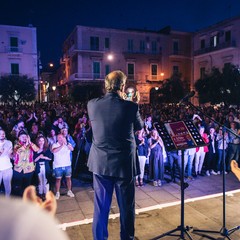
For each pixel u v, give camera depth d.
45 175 5.63
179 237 3.21
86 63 32.44
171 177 6.90
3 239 0.40
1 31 33.25
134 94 2.88
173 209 4.08
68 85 38.31
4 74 33.41
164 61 34.84
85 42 32.09
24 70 34.41
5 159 5.07
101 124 2.44
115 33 33.06
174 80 27.88
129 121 2.42
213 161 7.47
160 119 11.72
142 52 33.91
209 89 21.64
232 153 7.43
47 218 0.46
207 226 3.56
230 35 29.08
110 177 2.52
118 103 2.41
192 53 35.16
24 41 34.19
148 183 6.58
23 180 5.35
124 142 2.43
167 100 27.59
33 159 5.43
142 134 6.29
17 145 5.34
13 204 0.47
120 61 33.41
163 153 6.55
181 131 3.04
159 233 3.38
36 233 0.42
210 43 32.00
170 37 34.81
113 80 2.51
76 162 7.07
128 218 2.56
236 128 7.56
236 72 20.92
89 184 6.45
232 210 4.04
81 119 8.60
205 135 7.19
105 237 2.62
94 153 2.52
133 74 33.84
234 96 20.53
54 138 6.52
